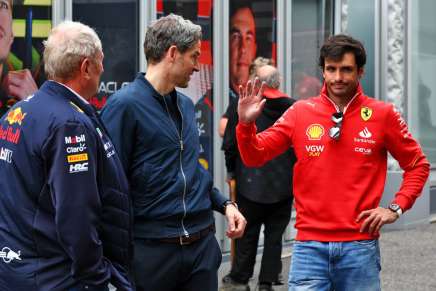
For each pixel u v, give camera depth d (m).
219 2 9.30
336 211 4.41
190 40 4.20
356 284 4.43
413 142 4.53
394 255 9.73
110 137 3.89
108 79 8.02
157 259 4.16
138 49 8.32
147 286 4.16
